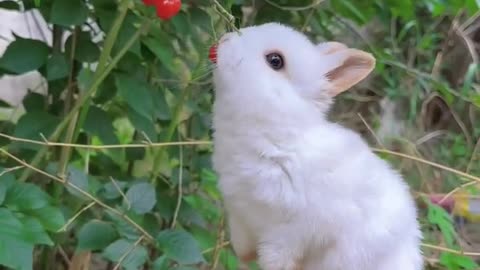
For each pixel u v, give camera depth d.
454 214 1.18
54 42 1.01
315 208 0.86
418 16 1.34
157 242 0.94
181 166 1.02
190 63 1.05
